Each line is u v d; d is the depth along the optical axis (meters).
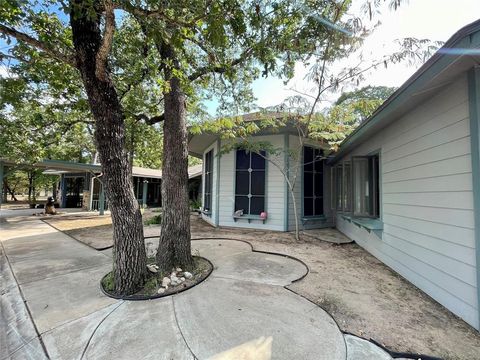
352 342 2.02
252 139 7.36
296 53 3.91
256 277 3.46
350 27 3.42
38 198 27.41
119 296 2.86
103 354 1.89
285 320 2.34
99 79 2.70
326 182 7.95
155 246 5.29
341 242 5.59
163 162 3.84
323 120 5.46
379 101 4.85
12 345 2.10
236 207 7.56
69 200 16.25
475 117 2.19
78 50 2.62
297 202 7.14
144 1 2.12
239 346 1.97
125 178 3.02
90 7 2.07
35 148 7.99
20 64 3.68
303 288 3.10
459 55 1.89
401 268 3.56
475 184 2.20
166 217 3.68
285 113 5.68
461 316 2.38
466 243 2.34
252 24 2.92
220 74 4.42
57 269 3.87
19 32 2.43
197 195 16.47
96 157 15.39
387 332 2.16
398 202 3.66
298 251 4.86
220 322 2.31
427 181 2.96
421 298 2.85
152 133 12.02
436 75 2.21
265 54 3.46
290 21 3.29
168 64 3.32
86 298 2.85
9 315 2.60
